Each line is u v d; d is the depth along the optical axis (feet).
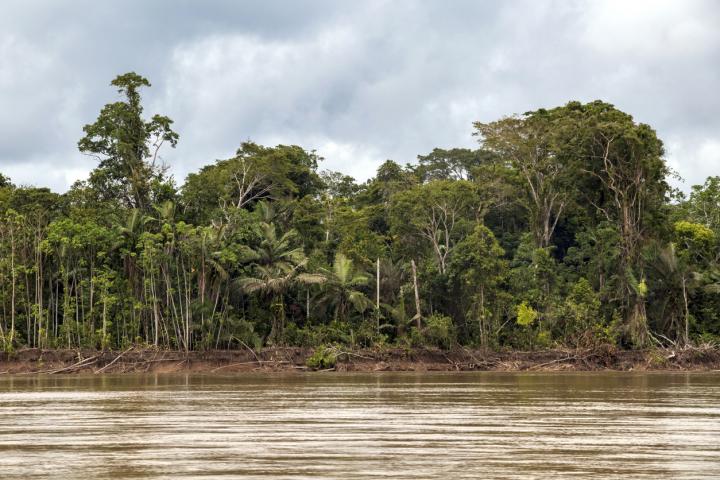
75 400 122.83
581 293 239.71
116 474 65.36
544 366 222.28
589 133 250.57
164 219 226.58
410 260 264.31
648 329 238.27
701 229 270.67
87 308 217.77
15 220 215.31
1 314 214.07
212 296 222.07
